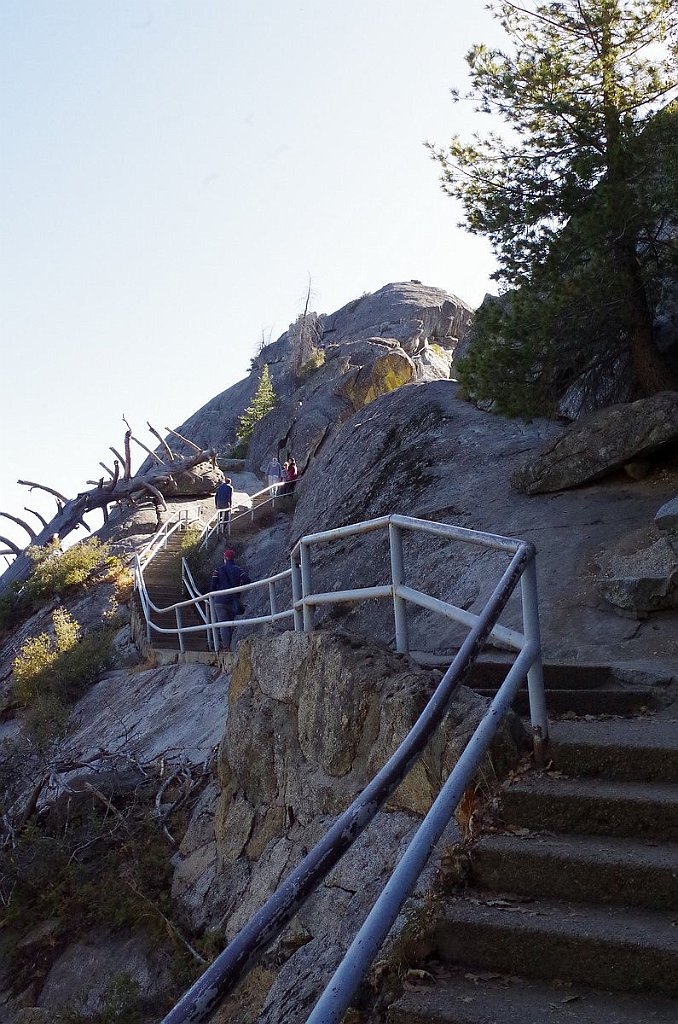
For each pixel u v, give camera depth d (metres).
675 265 12.15
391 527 5.96
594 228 11.52
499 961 3.38
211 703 12.00
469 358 12.77
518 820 4.07
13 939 8.80
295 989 4.80
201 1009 2.25
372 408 18.84
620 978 3.18
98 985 7.57
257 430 50.25
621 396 13.59
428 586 10.71
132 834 9.12
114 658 19.34
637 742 4.34
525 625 4.41
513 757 4.43
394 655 5.96
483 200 12.72
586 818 3.96
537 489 11.85
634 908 3.51
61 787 10.98
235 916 6.79
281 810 6.75
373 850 5.12
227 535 26.27
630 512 10.29
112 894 8.44
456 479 13.72
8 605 27.23
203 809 8.66
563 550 9.84
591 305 11.97
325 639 6.41
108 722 14.20
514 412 12.64
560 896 3.64
